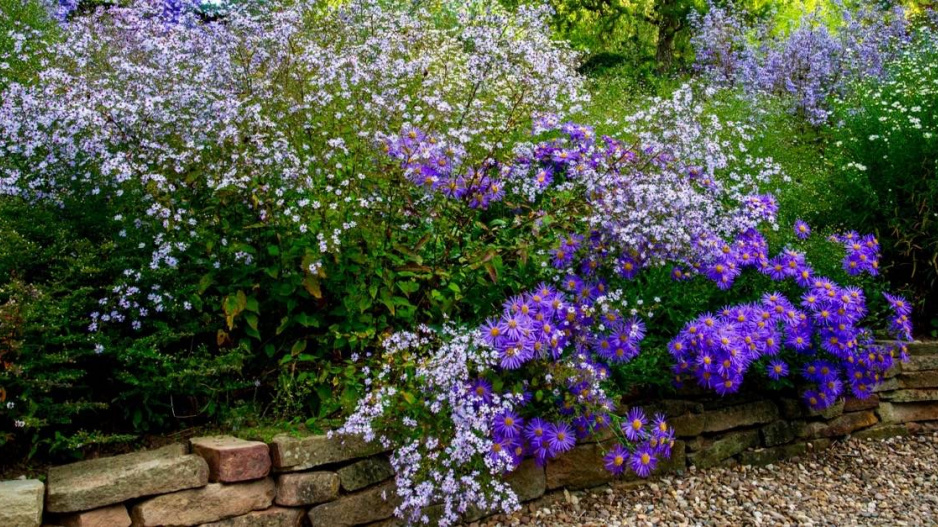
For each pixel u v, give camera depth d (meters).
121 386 3.10
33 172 3.12
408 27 4.18
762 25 9.54
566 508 3.52
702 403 4.00
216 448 2.85
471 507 3.30
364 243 3.34
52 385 2.77
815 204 5.23
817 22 8.79
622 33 12.88
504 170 3.67
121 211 3.17
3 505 2.39
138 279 3.00
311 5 4.08
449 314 3.51
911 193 5.25
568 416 3.41
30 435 2.83
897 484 4.00
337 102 3.41
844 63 7.71
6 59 3.76
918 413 4.80
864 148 5.47
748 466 4.12
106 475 2.62
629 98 6.86
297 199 3.17
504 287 3.68
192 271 3.27
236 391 3.33
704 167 4.01
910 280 5.32
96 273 3.04
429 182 3.33
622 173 3.71
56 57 3.48
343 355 3.45
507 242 3.62
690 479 3.87
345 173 3.35
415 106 3.60
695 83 7.45
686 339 3.67
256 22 3.66
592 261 3.57
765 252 4.02
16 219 3.06
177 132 3.13
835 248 4.43
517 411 3.35
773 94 7.51
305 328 3.43
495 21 3.76
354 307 3.25
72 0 4.85
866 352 4.16
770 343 3.75
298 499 2.93
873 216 5.35
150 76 3.28
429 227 3.52
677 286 3.89
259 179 3.16
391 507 3.14
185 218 3.16
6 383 2.70
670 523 3.44
